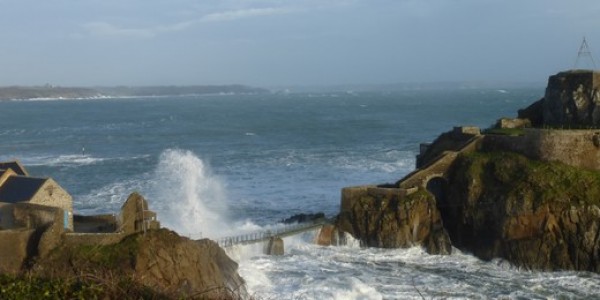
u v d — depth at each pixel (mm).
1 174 54250
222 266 52219
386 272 56250
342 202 67438
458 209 66938
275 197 86375
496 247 61375
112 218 56781
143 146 152250
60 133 192375
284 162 117500
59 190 52531
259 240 60938
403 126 191500
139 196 50250
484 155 68750
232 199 85125
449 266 58906
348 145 143750
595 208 58938
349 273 55500
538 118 83125
